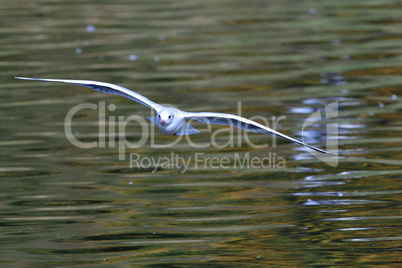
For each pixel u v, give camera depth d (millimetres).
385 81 18484
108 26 25031
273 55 21172
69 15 26969
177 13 26984
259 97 17453
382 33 23422
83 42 22906
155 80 18859
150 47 22156
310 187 12547
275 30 24156
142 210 11789
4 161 13867
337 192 12297
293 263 9953
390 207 11602
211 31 24094
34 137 15172
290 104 16922
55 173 13328
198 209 11812
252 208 11773
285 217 11391
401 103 16812
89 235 10898
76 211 11750
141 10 27672
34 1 29984
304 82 18594
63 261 10109
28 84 18859
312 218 11320
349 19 25562
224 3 28812
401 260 9945
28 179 13062
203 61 20578
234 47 22031
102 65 20281
